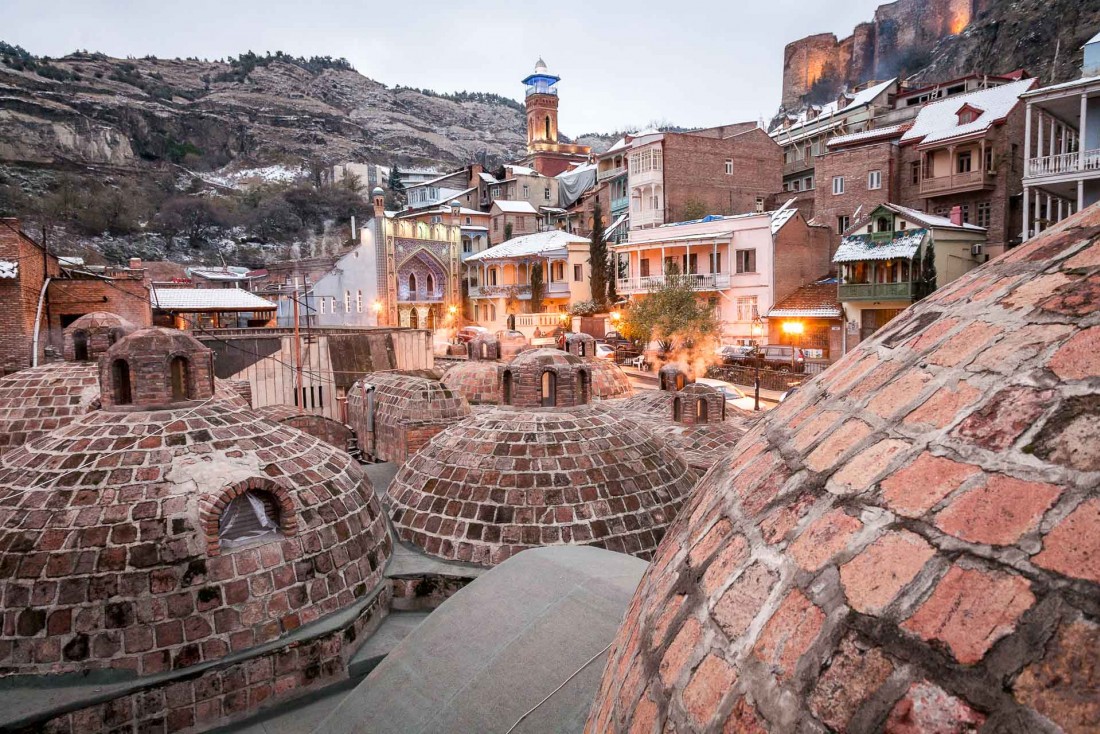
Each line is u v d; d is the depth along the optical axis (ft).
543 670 22.49
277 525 31.73
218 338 84.02
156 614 27.04
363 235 183.73
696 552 8.93
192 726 26.84
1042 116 69.82
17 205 246.27
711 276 138.82
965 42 231.30
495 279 198.08
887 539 6.04
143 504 28.60
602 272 167.43
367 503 36.29
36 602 26.37
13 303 82.33
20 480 29.68
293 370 88.43
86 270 104.63
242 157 393.91
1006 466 5.65
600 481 37.73
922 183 125.90
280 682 28.50
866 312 116.67
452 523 37.06
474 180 265.75
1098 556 4.68
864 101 178.70
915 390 7.39
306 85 547.90
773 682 6.09
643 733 7.55
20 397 52.80
